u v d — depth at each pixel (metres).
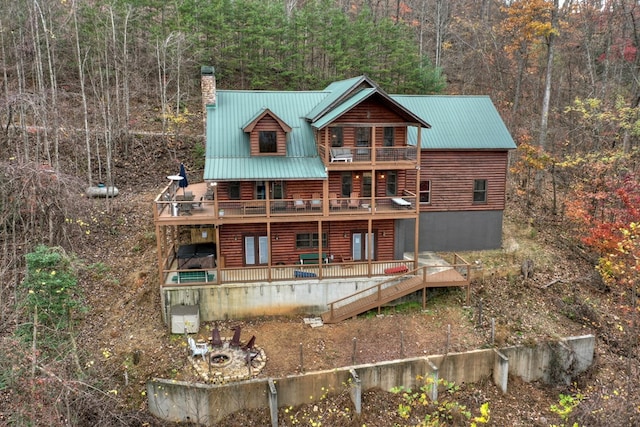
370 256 21.09
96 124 29.20
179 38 33.19
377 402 16.77
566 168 33.72
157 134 34.25
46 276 13.84
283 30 38.25
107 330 18.78
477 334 19.30
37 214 16.33
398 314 20.53
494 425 16.33
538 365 18.66
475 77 44.88
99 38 32.16
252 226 21.92
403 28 42.50
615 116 28.73
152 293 20.81
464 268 22.66
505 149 24.23
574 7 40.78
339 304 20.89
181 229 25.59
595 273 23.55
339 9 41.75
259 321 20.12
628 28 35.88
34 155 22.81
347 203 21.80
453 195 24.69
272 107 24.11
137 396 16.27
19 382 11.56
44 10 28.91
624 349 19.72
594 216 25.66
